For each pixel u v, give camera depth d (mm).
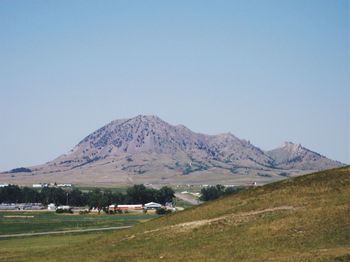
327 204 80188
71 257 83812
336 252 61312
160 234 86000
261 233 74812
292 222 76000
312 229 72312
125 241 87750
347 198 81125
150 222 97375
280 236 72125
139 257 74812
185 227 85938
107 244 89125
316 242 67812
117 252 80875
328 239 68188
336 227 71438
